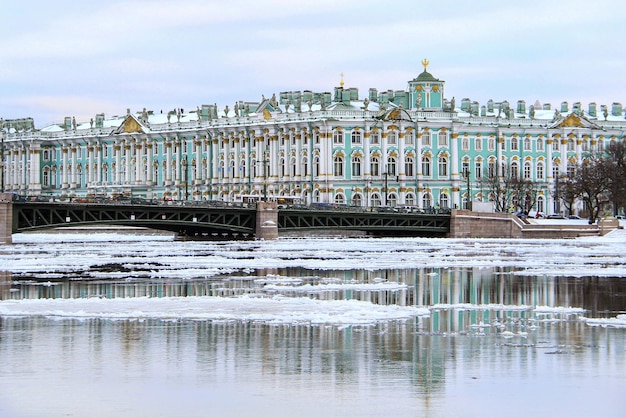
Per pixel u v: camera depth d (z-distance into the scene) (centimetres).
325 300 7494
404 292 8188
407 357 5284
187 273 9794
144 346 5559
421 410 4334
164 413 4303
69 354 5375
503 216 19575
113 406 4403
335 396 4541
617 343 5662
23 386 4728
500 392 4612
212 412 4316
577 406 4400
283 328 6091
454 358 5262
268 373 4953
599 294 8075
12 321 6362
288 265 10844
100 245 15825
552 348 5516
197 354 5362
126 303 7194
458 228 19400
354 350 5447
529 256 12862
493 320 6475
